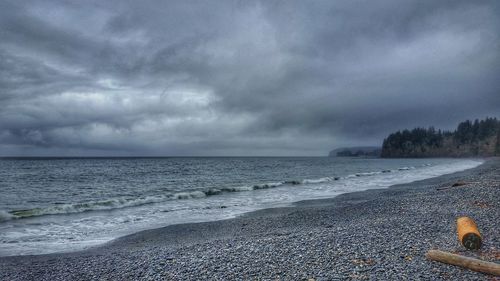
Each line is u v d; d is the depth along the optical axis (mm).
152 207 23234
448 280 6590
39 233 15555
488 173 41719
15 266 10203
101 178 54938
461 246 8781
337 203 22375
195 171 75500
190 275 7953
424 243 9297
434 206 16438
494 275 6773
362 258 8219
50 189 38531
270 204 23797
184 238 13938
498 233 9758
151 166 102688
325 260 8273
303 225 15078
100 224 17578
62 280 8625
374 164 125688
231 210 21406
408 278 6754
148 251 11305
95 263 10000
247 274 7680
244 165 112750
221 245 11086
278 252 9312
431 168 82375
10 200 29219
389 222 12836
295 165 114000
